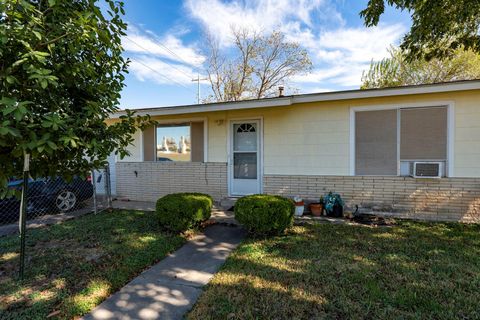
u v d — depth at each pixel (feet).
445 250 11.39
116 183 26.03
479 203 15.76
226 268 10.01
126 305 7.70
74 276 9.27
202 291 8.41
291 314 7.07
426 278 8.91
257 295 8.02
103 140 8.85
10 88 6.89
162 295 8.25
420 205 16.84
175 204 13.92
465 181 15.96
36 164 8.68
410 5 15.97
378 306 7.35
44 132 7.02
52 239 13.25
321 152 18.99
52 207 18.88
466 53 38.50
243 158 21.72
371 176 17.81
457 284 8.50
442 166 16.33
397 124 17.13
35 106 7.55
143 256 11.03
